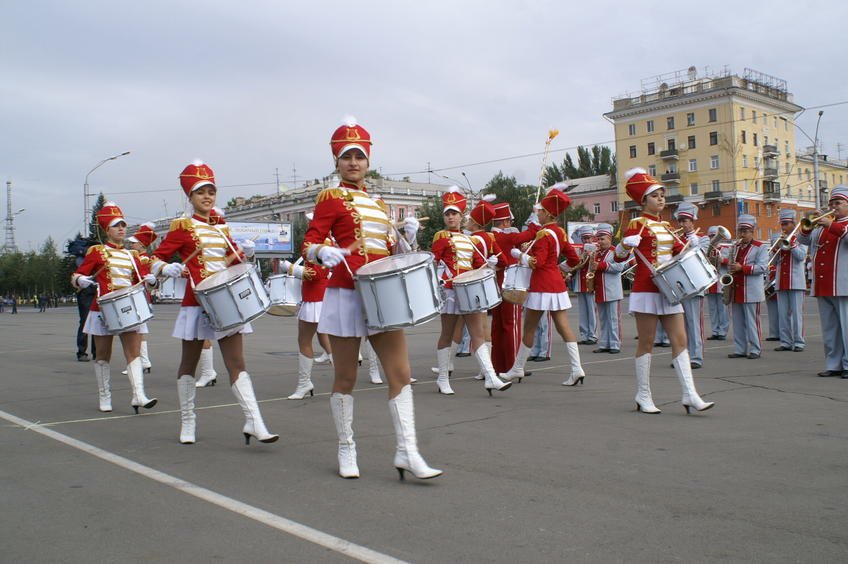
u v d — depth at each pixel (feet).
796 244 41.27
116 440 22.12
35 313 160.76
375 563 12.27
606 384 31.12
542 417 24.14
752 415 23.50
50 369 41.16
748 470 17.22
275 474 17.97
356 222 17.62
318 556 12.64
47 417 26.09
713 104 207.92
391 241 18.43
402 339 17.42
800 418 22.89
